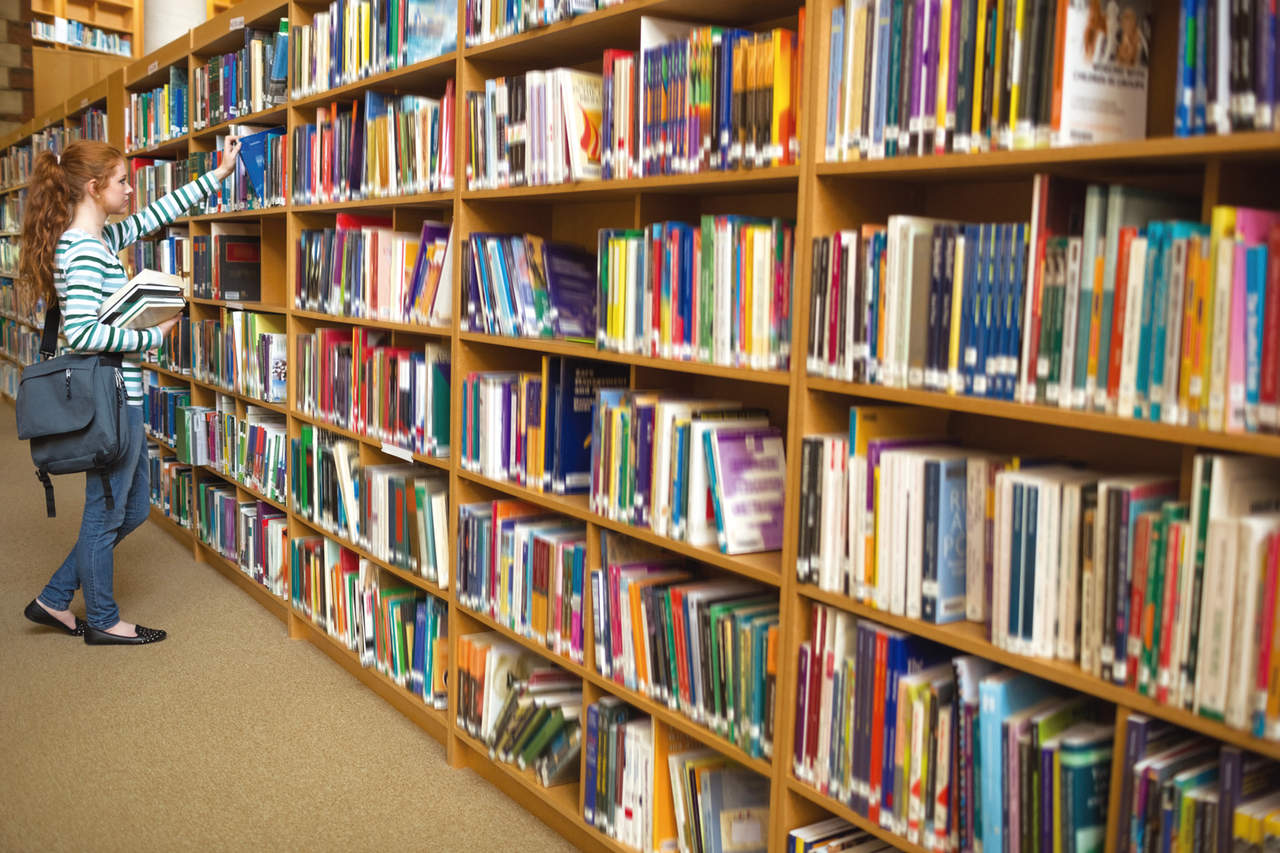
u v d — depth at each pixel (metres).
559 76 2.24
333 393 3.43
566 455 2.40
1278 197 1.36
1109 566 1.32
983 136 1.45
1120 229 1.28
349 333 3.51
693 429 1.95
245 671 3.42
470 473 2.69
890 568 1.61
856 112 1.64
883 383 1.60
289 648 3.66
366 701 3.22
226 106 4.25
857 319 1.63
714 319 1.92
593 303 2.57
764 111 1.78
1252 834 1.19
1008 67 1.41
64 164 3.37
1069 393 1.35
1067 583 1.39
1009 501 1.44
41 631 3.73
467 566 2.72
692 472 1.96
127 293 3.29
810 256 1.71
